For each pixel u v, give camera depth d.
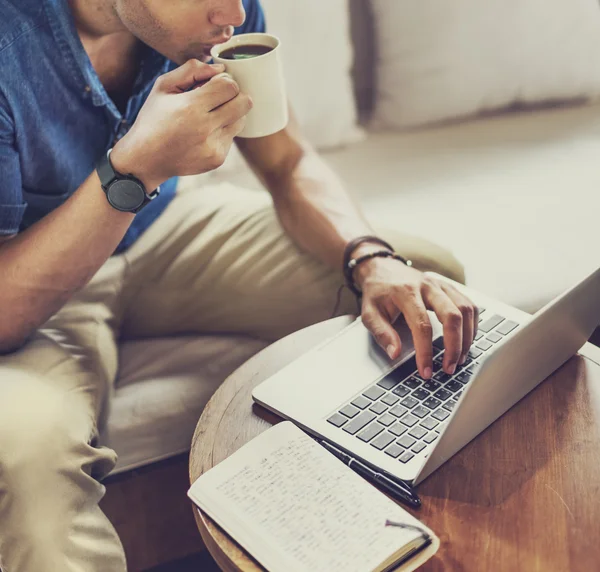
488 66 1.83
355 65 1.84
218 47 1.04
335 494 0.78
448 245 1.52
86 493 0.99
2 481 0.94
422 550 0.74
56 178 1.23
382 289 1.07
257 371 1.01
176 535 1.38
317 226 1.27
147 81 1.26
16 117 1.12
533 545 0.74
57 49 1.14
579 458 0.83
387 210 1.63
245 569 0.73
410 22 1.77
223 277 1.39
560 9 1.85
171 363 1.35
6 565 0.96
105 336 1.29
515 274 1.46
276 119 1.02
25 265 1.07
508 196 1.66
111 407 1.27
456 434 0.81
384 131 1.89
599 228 1.55
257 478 0.80
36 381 1.04
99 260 1.09
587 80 1.90
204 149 0.97
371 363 0.98
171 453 1.31
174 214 1.46
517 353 0.80
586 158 1.76
